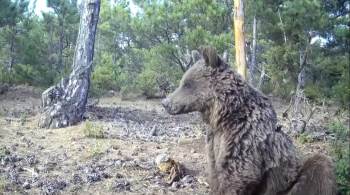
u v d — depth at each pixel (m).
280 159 4.66
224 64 4.77
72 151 8.80
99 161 8.21
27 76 18.80
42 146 9.14
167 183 7.34
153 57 19.61
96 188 7.01
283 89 18.36
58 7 22.98
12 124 11.41
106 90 21.66
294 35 17.16
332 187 4.72
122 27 25.62
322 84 13.05
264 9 17.86
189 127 12.52
